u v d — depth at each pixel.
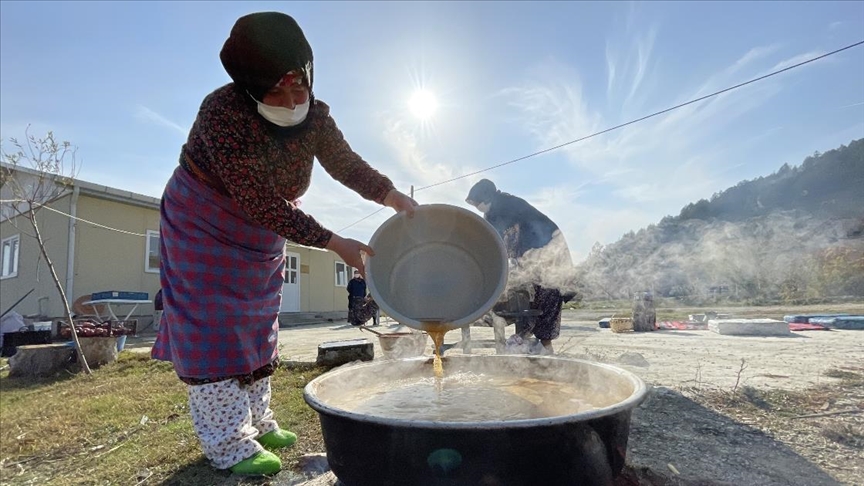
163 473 2.16
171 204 1.97
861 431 2.02
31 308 10.59
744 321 6.66
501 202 4.26
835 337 5.85
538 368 2.09
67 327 7.84
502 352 4.16
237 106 1.74
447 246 2.07
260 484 1.96
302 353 5.82
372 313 8.14
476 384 2.03
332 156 2.20
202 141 1.86
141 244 10.84
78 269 9.73
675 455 1.84
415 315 1.91
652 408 2.51
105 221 10.24
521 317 3.94
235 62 1.65
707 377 3.27
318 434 2.52
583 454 1.25
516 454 1.20
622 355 4.20
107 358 5.87
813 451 1.86
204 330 1.90
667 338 6.20
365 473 1.36
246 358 2.00
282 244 2.19
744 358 4.17
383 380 2.09
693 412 2.42
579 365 1.93
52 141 7.14
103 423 3.16
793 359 4.04
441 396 1.82
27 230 11.12
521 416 1.53
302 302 15.38
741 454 1.84
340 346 4.70
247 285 2.00
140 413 3.33
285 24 1.68
